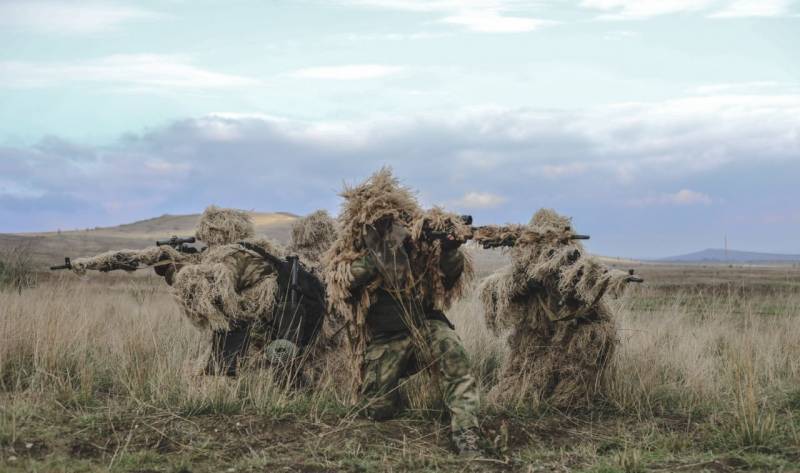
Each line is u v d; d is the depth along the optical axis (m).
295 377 6.78
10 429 5.54
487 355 8.82
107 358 7.88
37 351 7.43
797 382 7.84
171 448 5.50
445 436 5.91
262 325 6.96
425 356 6.04
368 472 5.09
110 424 5.89
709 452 5.57
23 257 17.12
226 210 7.38
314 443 5.63
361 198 6.13
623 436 6.05
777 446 5.71
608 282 6.39
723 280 26.09
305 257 8.09
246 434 5.78
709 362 8.08
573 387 6.82
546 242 6.73
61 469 4.89
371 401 6.18
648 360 8.00
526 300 7.06
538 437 6.03
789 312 12.18
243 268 7.01
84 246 49.19
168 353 7.35
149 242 56.06
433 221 6.08
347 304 6.22
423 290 6.19
